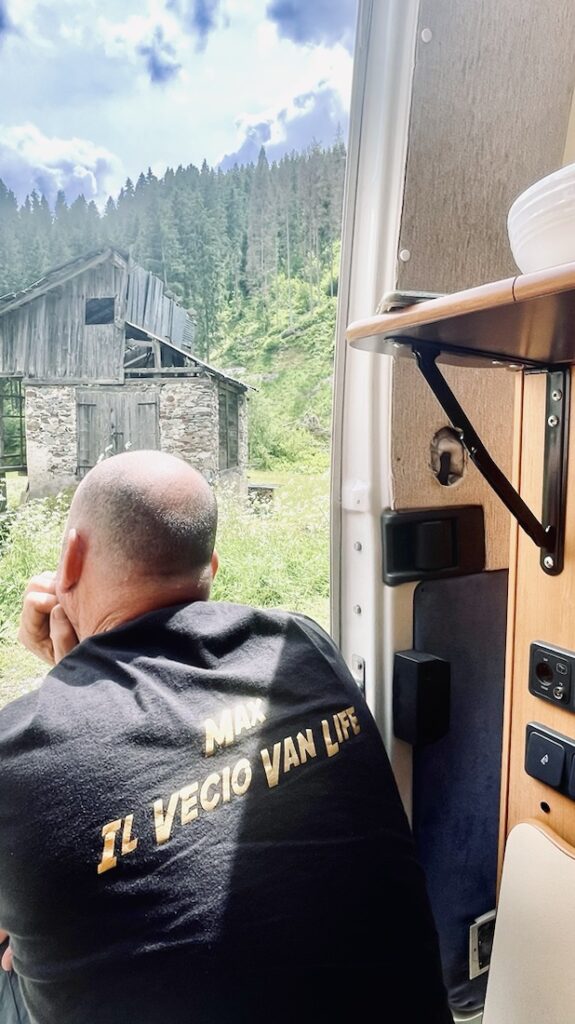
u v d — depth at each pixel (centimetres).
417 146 87
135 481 78
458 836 117
